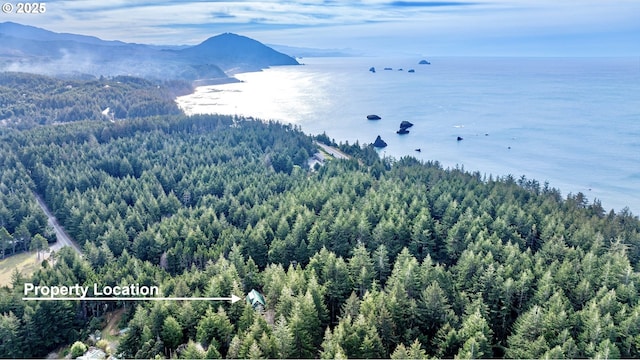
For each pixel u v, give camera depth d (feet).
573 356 221.87
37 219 455.22
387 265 325.62
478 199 457.27
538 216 416.67
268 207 435.12
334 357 213.87
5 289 306.14
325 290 288.51
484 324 239.91
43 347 281.13
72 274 319.68
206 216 413.59
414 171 565.94
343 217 389.60
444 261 372.38
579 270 315.78
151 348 248.93
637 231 403.54
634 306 263.90
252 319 255.29
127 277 309.42
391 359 218.79
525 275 284.82
